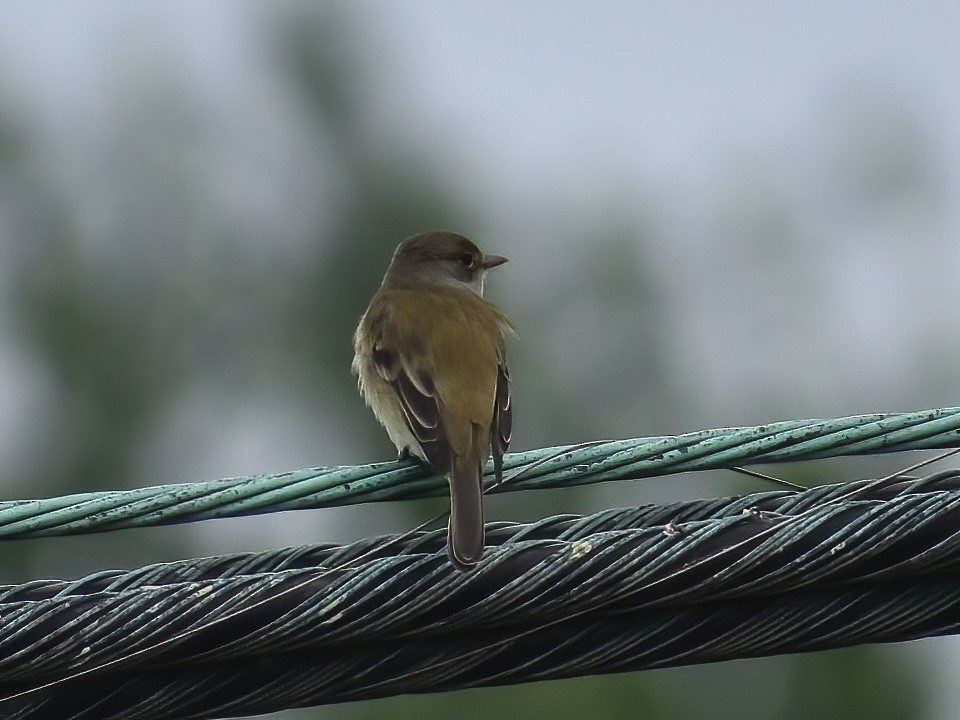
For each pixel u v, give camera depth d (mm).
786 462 7785
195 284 21344
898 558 7336
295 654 7590
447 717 15227
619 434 18016
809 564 7336
